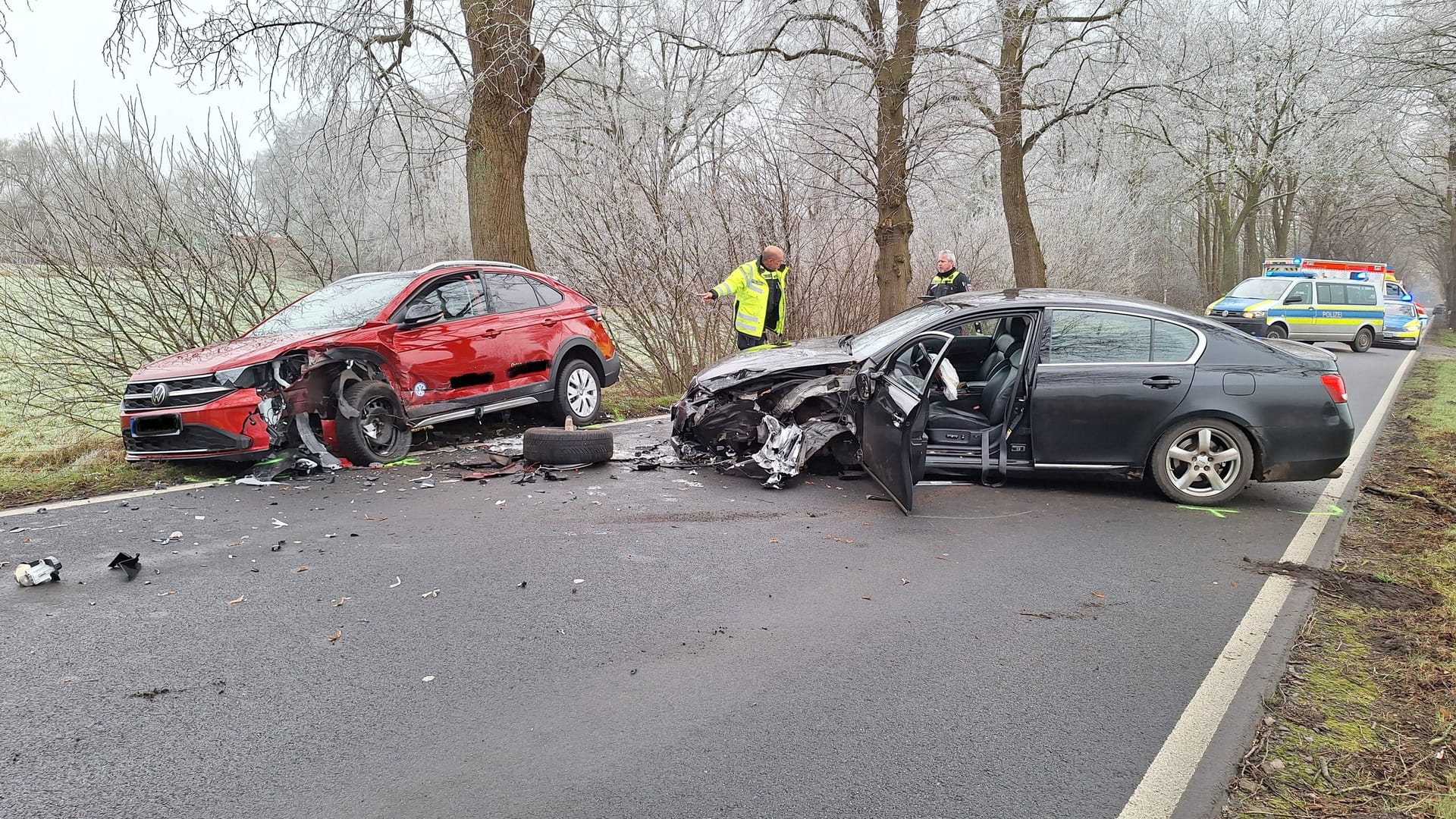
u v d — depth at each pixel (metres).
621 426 10.57
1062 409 7.06
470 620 4.38
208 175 9.73
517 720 3.40
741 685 3.74
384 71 11.42
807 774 3.06
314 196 11.06
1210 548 5.90
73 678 3.67
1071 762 3.18
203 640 4.08
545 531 5.95
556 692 3.63
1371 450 9.51
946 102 16.05
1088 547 5.88
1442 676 3.93
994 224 25.98
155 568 5.08
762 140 13.79
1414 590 5.14
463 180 22.39
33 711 3.38
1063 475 7.31
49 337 9.41
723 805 2.86
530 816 2.79
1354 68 19.33
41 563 4.88
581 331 10.26
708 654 4.04
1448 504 7.11
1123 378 7.04
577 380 10.26
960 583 5.10
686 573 5.14
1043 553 5.72
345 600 4.62
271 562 5.21
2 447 9.22
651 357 13.39
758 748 3.23
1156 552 5.79
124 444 8.09
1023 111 18.58
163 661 3.86
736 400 7.89
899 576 5.20
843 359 7.72
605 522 6.19
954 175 18.41
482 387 9.03
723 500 6.91
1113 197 29.03
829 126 15.21
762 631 4.33
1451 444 9.73
